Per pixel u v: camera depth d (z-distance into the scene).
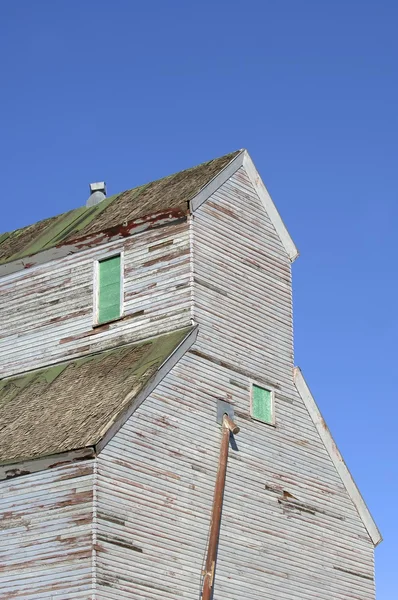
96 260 42.22
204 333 39.47
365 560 43.28
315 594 40.59
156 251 40.84
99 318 41.41
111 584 33.16
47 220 47.75
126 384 36.78
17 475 35.12
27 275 43.97
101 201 46.62
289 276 44.41
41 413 37.62
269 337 42.47
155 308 40.12
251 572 38.41
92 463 33.91
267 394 41.69
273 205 44.28
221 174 42.19
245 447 39.94
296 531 40.75
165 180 45.03
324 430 43.44
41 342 42.50
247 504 39.19
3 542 34.62
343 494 43.41
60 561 33.38
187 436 37.56
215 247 41.09
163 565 35.12
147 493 35.34
